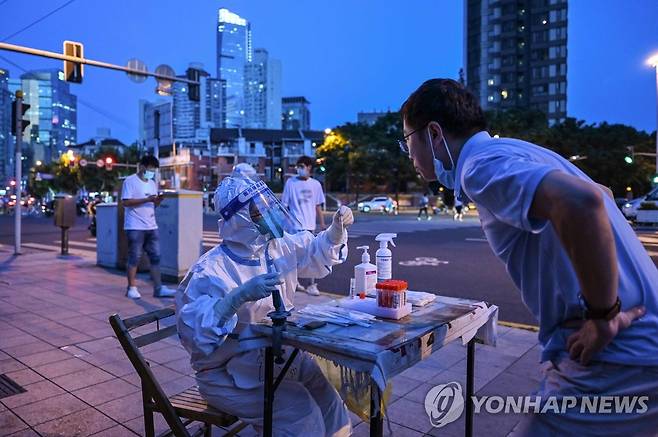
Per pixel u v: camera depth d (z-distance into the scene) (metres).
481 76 89.94
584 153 48.97
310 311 2.21
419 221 28.77
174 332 2.60
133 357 2.21
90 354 4.49
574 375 1.42
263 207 2.16
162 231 8.12
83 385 3.80
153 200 6.77
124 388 3.75
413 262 10.70
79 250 13.50
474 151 1.52
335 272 9.40
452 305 2.39
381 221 28.80
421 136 1.73
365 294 2.42
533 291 1.53
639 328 1.34
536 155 1.45
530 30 85.19
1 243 16.47
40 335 5.08
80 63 12.82
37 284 7.89
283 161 72.25
